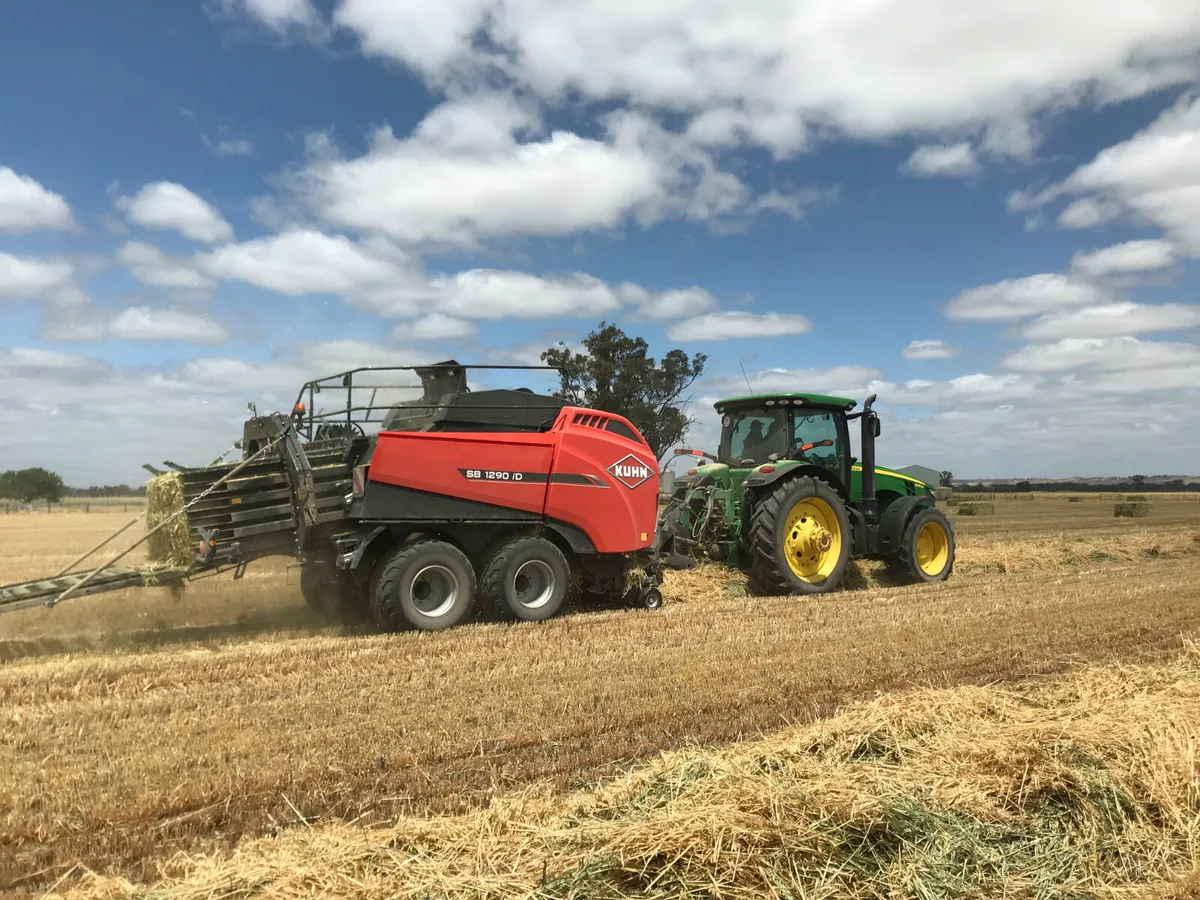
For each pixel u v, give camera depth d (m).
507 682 5.91
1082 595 9.95
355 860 3.03
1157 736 4.00
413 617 7.65
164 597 9.87
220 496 7.61
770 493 10.29
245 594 10.18
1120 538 17.80
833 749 4.14
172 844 3.42
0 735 4.69
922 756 4.02
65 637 7.62
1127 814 3.54
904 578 11.55
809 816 3.27
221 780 4.03
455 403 8.33
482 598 8.23
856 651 6.94
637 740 4.73
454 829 3.28
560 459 8.61
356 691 5.66
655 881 2.91
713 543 10.84
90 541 20.33
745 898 2.87
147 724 4.93
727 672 6.21
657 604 9.38
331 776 4.15
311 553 7.98
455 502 8.06
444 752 4.47
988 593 10.18
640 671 6.23
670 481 10.22
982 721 4.54
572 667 6.34
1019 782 3.70
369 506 7.68
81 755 4.40
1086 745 3.91
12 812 3.70
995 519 29.14
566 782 4.07
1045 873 3.16
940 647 7.14
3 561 15.02
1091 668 5.92
